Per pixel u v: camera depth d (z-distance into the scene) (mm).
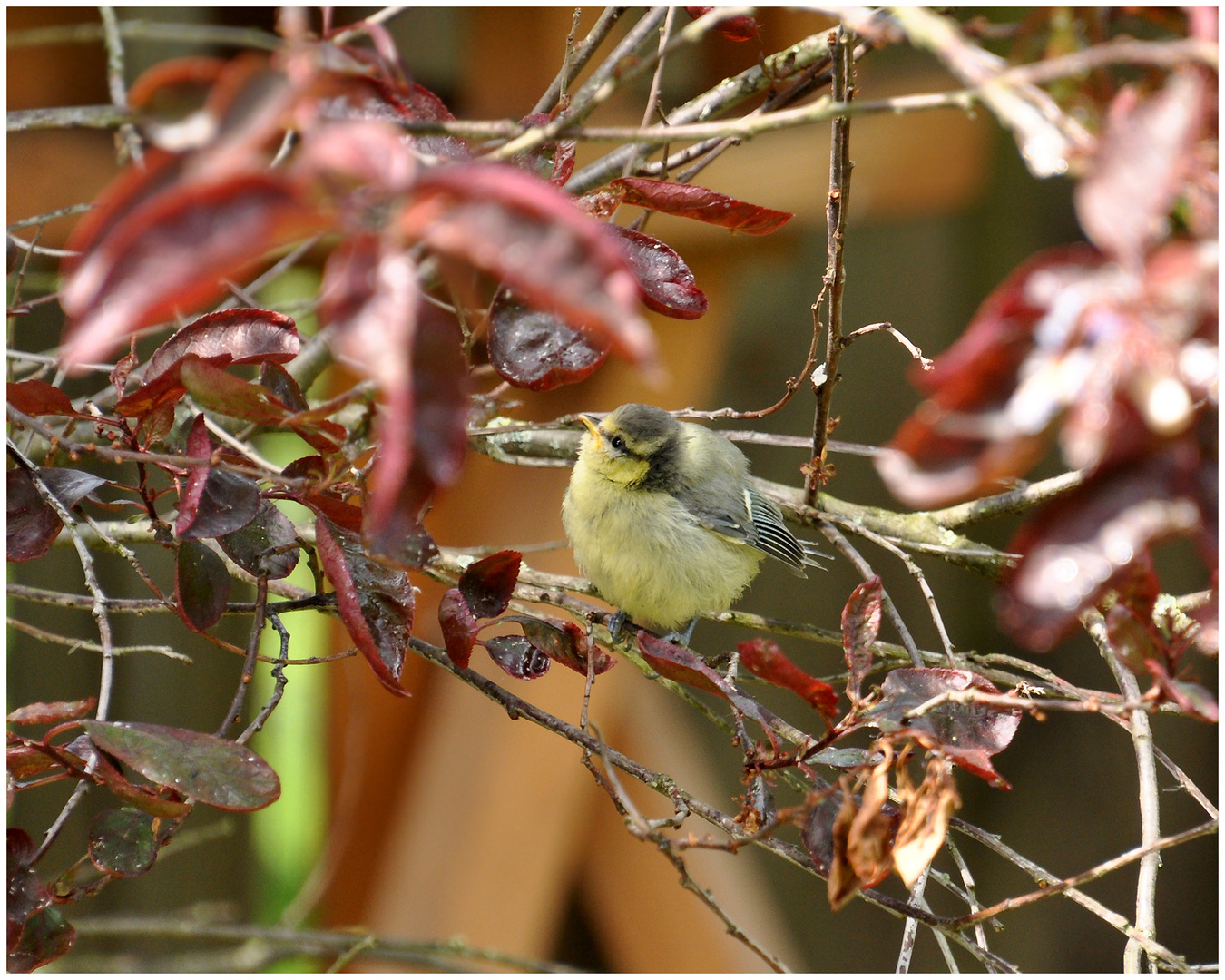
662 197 6359
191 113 2990
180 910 11633
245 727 12305
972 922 5512
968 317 13688
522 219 2592
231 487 5426
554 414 11953
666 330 11484
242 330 5758
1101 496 3162
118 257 2533
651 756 11039
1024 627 3248
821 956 13031
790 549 11430
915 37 3875
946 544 9602
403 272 2574
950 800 4488
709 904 5273
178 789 4984
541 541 11836
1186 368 2832
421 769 10898
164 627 11750
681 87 11445
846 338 7762
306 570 13883
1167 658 4395
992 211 13469
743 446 14758
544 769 10672
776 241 11352
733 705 5547
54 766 5094
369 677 10938
